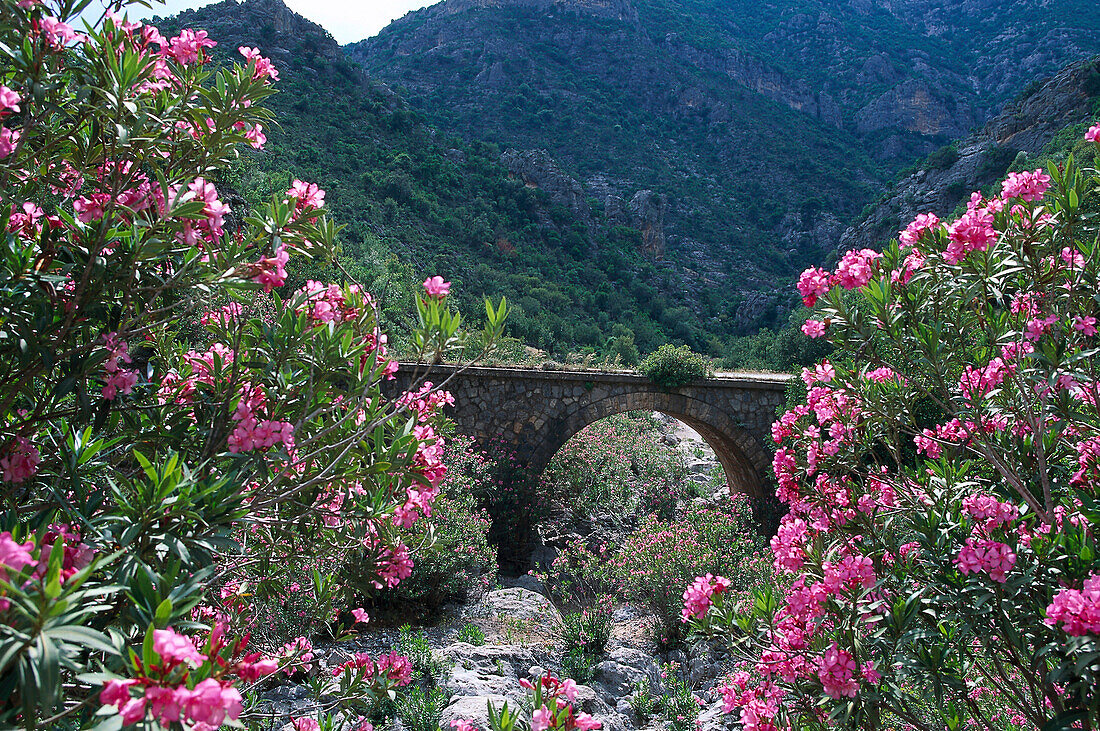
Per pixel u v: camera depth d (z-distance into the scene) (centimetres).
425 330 333
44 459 271
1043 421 346
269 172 4872
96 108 264
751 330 7781
